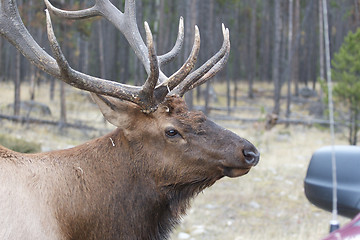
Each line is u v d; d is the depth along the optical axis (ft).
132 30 22.58
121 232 19.39
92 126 89.20
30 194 18.13
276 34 134.31
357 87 72.69
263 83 254.06
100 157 19.70
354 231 12.37
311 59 251.19
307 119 127.85
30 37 18.88
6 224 17.06
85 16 22.99
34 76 112.57
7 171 18.20
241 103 188.85
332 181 14.53
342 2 197.98
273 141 90.94
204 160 19.10
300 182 59.62
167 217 20.47
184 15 144.36
